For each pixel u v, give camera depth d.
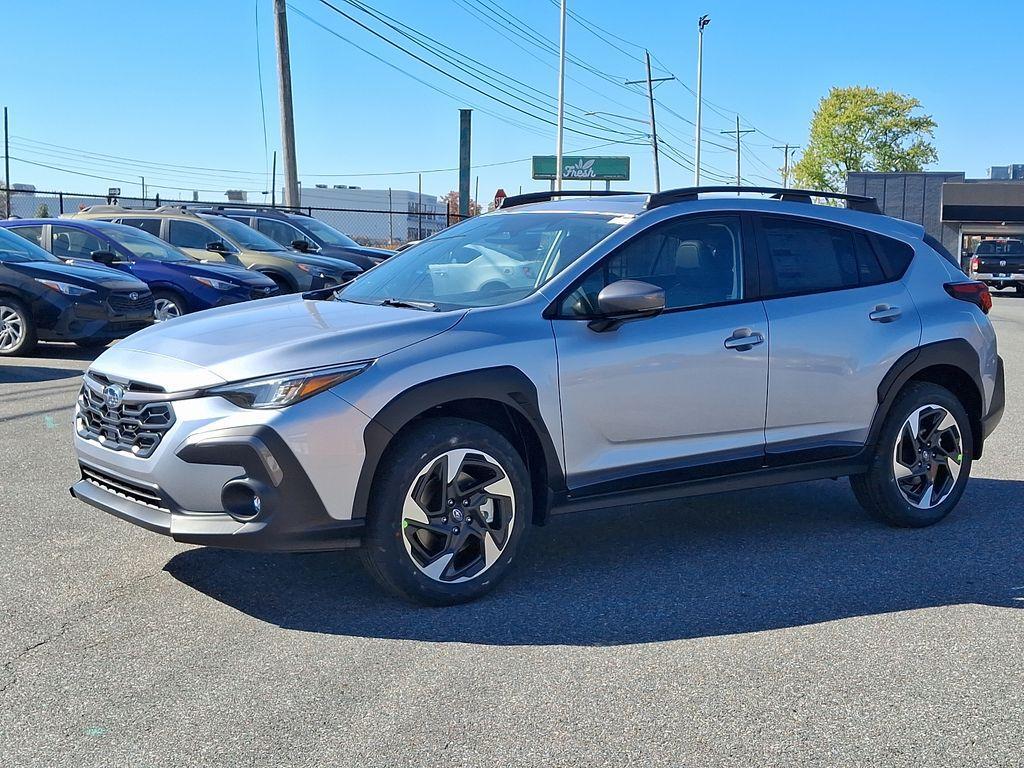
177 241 15.34
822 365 5.18
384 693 3.45
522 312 4.50
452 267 5.11
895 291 5.52
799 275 5.28
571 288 4.62
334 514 3.98
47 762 2.98
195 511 3.98
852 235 5.54
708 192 5.21
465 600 4.30
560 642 3.91
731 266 5.08
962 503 6.14
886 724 3.27
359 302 5.04
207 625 4.04
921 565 4.92
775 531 5.49
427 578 4.18
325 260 15.55
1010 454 7.55
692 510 5.92
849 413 5.30
